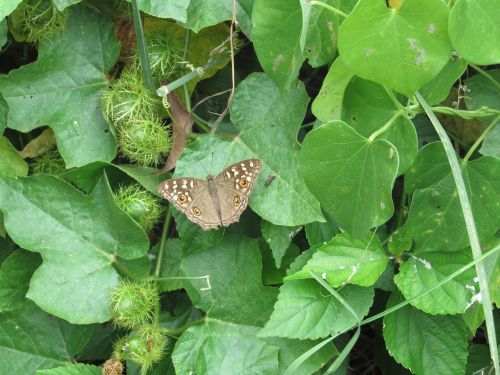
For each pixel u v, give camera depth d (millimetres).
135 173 340
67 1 311
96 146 345
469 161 319
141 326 343
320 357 338
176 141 349
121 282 346
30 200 333
